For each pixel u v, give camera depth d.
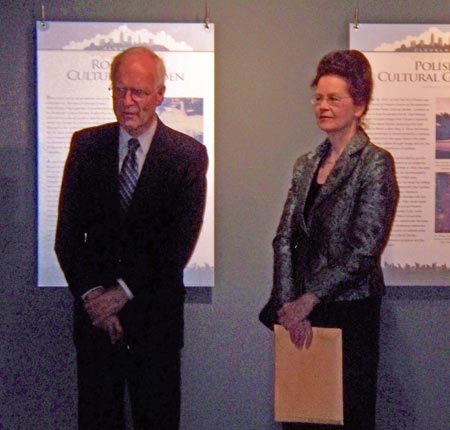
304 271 2.89
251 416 3.42
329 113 2.90
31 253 3.37
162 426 3.08
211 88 3.30
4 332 3.39
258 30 3.33
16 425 3.41
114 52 3.31
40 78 3.30
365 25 3.30
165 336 3.06
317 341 2.89
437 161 3.33
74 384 3.42
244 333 3.39
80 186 3.09
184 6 3.32
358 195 2.82
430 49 3.31
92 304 3.03
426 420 3.42
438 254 3.35
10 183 3.35
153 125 3.10
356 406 2.90
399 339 3.40
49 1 3.32
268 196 3.36
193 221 3.15
